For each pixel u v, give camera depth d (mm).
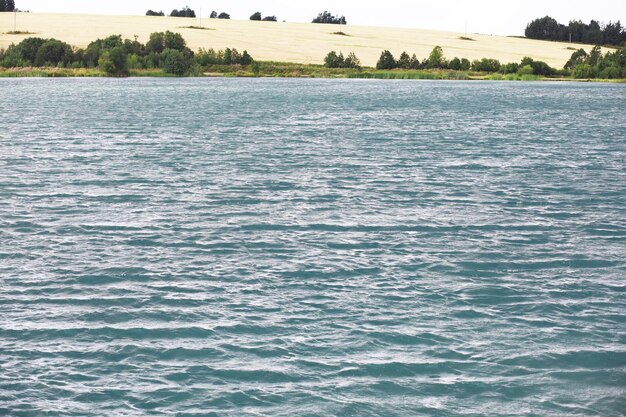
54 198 35125
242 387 16594
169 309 20859
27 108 87125
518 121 78812
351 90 132500
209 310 20781
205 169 43531
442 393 16516
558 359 18141
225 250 26562
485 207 34250
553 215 32938
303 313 20578
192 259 25516
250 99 105875
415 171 43719
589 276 24406
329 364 17641
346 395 16328
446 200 35594
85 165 44688
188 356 18000
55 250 26562
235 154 50031
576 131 69188
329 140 58812
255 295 21969
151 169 43281
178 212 32344
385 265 24969
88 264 24922
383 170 43875
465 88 147375
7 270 24250
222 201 34656
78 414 15555
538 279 23969
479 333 19500
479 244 27875
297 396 16250
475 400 16297
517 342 19000
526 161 48750
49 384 16703
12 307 21031
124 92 118500
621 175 43812
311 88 136750
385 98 112562
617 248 27766
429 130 67688
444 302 21641
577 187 39656
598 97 123688
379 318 20297
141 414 15578
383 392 16500
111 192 36531
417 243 27797
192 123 71750
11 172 41969
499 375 17328
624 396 16578
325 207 33500
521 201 35781
